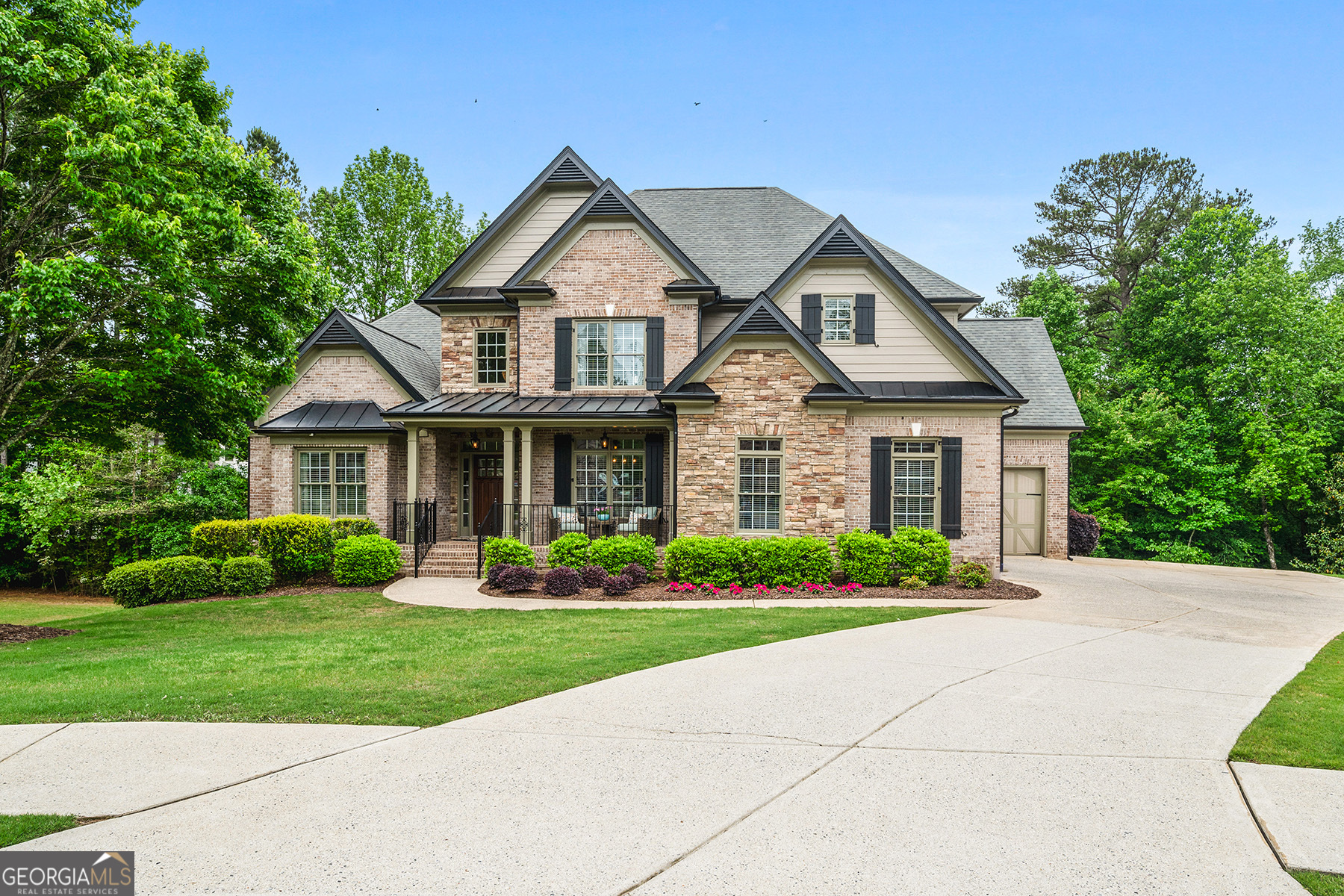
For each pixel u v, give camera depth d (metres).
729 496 16.12
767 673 8.20
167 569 14.81
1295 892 3.85
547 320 18.88
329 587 16.23
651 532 17.44
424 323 24.47
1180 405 29.27
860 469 16.89
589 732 6.21
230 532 16.25
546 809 4.75
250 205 13.34
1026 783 5.21
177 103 12.21
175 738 6.09
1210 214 30.70
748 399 16.12
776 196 23.45
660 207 23.25
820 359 15.89
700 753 5.76
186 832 4.43
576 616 12.34
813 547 15.11
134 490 21.86
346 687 7.68
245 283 13.09
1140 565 21.06
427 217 34.31
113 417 14.28
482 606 13.60
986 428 16.73
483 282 20.03
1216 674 8.32
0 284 11.70
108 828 4.48
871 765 5.53
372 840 4.32
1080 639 10.21
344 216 33.44
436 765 5.49
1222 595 15.02
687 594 14.47
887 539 15.69
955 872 4.00
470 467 20.38
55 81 11.14
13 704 7.07
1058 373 22.36
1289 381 26.73
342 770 5.39
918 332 17.53
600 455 19.25
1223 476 27.88
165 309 11.48
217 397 13.47
